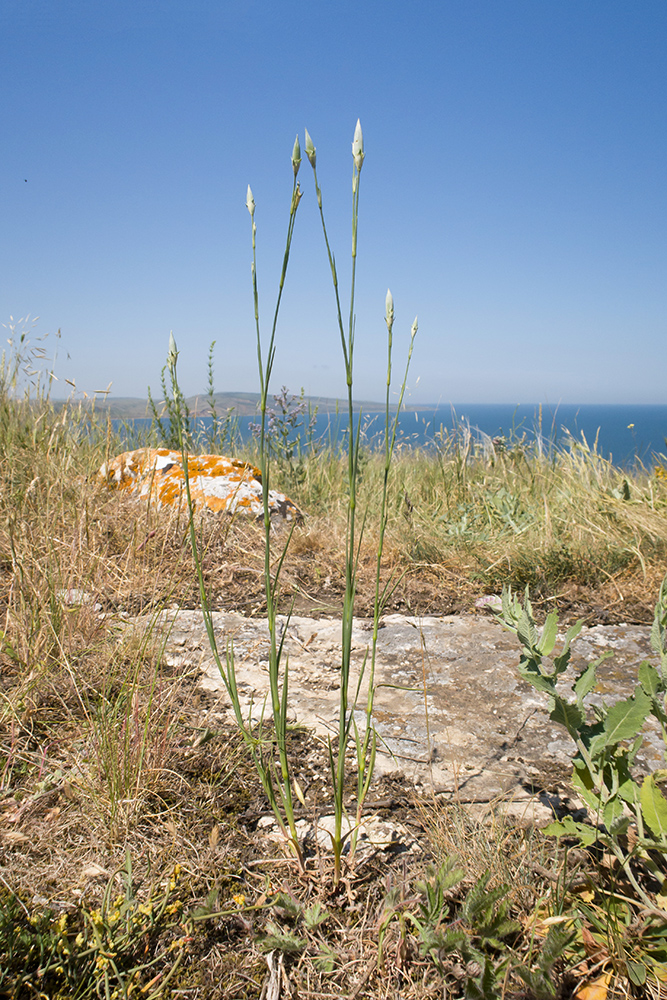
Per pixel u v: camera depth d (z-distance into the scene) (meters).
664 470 4.43
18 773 1.61
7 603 2.49
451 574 3.39
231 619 2.77
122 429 4.62
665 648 1.37
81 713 1.87
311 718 1.98
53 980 1.10
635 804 1.22
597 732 1.34
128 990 1.07
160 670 2.17
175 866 1.33
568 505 4.01
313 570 3.47
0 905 1.19
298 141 1.11
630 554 3.44
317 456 5.31
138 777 1.52
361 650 2.52
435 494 4.65
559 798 1.61
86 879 1.30
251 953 1.17
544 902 1.22
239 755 1.74
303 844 1.44
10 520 2.81
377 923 1.22
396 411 1.30
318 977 1.13
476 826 1.47
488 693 2.17
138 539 3.35
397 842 1.45
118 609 2.66
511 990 1.05
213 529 3.63
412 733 1.91
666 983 1.07
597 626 2.82
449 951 1.12
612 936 1.11
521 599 3.12
